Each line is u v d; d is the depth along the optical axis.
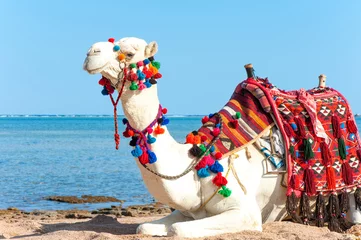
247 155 6.37
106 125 129.62
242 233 5.97
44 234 6.36
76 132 80.31
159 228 6.25
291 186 6.45
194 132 6.36
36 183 18.89
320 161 6.64
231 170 6.23
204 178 6.12
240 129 6.45
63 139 56.66
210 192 6.14
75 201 14.32
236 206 6.12
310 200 6.71
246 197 6.21
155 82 5.89
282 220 6.81
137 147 5.86
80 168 24.64
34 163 27.38
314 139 6.66
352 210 6.95
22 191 16.67
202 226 5.90
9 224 7.74
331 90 7.28
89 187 17.86
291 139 6.53
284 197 6.59
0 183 18.75
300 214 6.62
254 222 6.14
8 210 12.11
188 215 6.43
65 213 11.53
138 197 15.32
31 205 13.63
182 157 6.09
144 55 5.89
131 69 5.80
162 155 5.96
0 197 15.21
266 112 6.60
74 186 18.11
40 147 42.50
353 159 6.90
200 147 6.12
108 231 6.91
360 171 6.94
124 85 5.82
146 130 5.90
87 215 10.78
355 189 6.90
